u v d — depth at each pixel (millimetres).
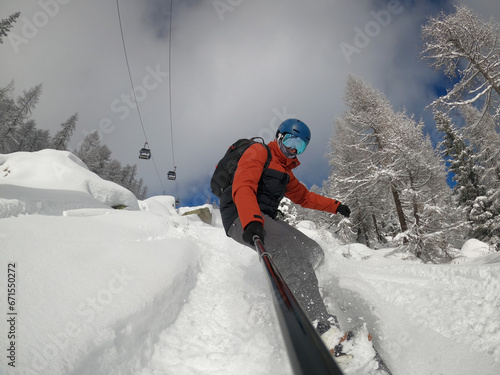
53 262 1726
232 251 4316
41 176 8312
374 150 15680
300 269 1523
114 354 1167
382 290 2256
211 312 1984
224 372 1295
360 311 1637
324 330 1273
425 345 1439
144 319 1457
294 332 349
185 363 1364
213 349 1488
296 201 2361
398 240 12930
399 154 13477
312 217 19938
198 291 2412
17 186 5844
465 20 9938
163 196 17344
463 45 10086
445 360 1317
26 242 1940
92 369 1046
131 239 3158
